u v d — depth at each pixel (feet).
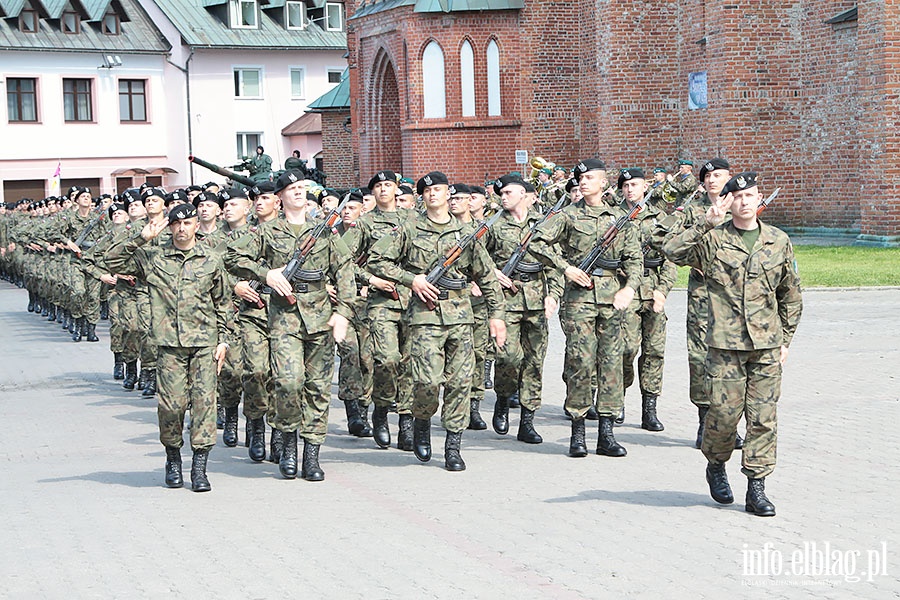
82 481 37.96
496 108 146.92
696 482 34.99
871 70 105.81
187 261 36.32
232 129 238.89
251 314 40.68
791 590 24.82
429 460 39.58
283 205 38.78
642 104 134.41
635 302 41.32
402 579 26.45
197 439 36.09
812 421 42.34
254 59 240.12
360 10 159.12
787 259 30.68
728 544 28.27
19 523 32.63
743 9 119.44
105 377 62.59
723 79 120.47
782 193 121.39
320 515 32.55
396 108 161.38
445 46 144.87
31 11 217.56
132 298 57.16
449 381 37.96
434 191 38.40
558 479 35.94
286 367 36.94
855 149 115.24
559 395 51.44
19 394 57.31
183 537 30.68
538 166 85.92
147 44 230.27
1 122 213.87
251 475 38.52
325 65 248.32
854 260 95.91
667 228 41.19
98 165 224.53
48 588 26.71
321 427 37.45
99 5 225.15
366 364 44.52
